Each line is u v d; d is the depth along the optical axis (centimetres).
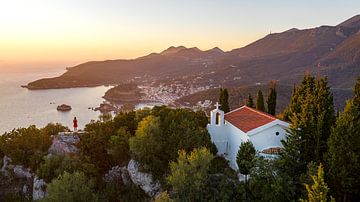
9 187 6975
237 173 5075
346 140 4175
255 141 5081
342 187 4147
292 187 4062
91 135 7056
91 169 6238
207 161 4609
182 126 5791
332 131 4431
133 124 7038
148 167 5591
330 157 4344
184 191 4466
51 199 5059
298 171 4444
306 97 5641
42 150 7400
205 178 4625
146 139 5722
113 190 5894
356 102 5366
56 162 6412
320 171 3372
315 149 4731
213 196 4447
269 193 4038
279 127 5103
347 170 4122
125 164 6328
